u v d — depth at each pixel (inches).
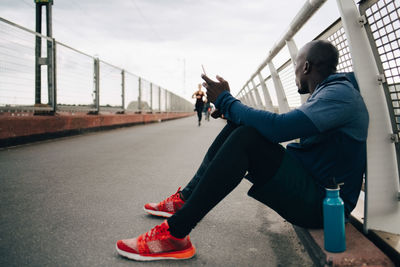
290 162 53.3
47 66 250.2
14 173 123.3
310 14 77.4
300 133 48.7
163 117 714.8
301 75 59.4
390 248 50.8
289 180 52.3
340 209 48.8
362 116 50.9
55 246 59.7
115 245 60.9
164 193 98.4
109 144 224.5
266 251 60.0
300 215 54.3
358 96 51.2
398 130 55.1
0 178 114.8
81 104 312.2
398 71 51.0
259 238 66.1
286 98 139.9
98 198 91.8
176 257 55.6
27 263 52.8
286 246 62.2
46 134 239.5
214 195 51.7
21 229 67.6
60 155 169.9
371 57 55.1
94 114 350.3
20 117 210.4
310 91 58.7
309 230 58.0
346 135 50.3
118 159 161.0
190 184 73.4
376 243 54.8
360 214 64.6
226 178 50.9
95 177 119.0
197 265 54.5
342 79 52.0
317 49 56.0
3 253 56.2
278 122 49.3
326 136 52.6
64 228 68.7
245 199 95.9
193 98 507.2
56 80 259.8
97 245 60.7
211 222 75.5
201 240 65.1
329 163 53.3
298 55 60.1
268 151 52.1
